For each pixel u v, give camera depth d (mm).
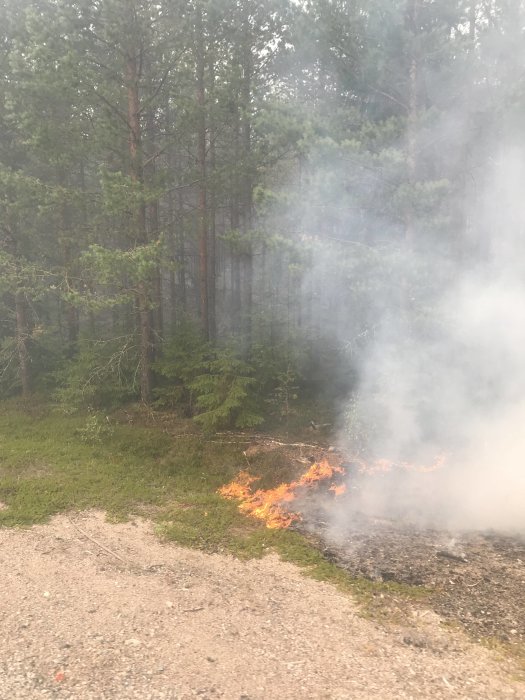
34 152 10336
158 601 5090
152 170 12227
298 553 6113
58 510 7199
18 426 10961
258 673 4051
